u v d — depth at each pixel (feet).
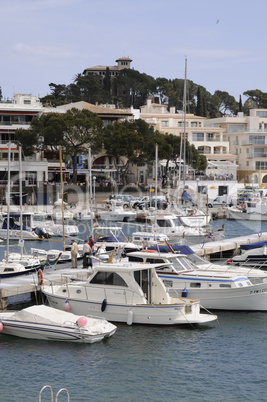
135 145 323.57
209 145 429.79
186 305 95.96
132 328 94.58
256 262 139.74
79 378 76.43
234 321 100.58
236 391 73.87
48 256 134.82
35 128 312.91
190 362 82.23
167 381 76.28
